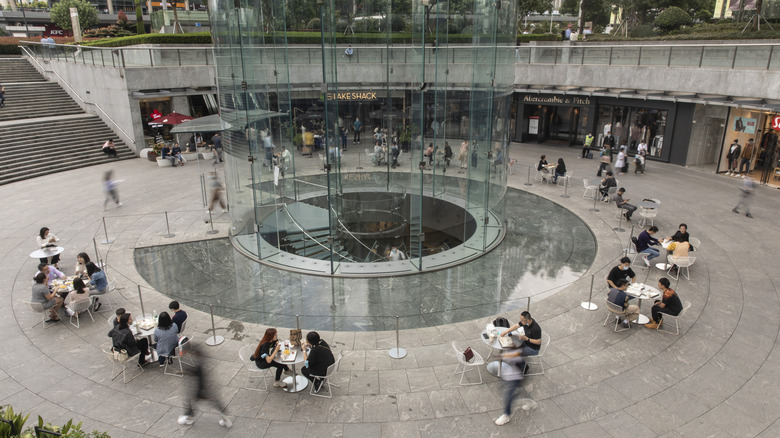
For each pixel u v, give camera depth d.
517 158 28.72
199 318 11.45
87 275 12.29
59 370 9.54
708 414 8.27
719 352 10.00
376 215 20.47
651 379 9.18
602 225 17.58
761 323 11.05
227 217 18.56
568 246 15.90
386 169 22.41
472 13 15.29
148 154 28.14
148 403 8.62
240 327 11.07
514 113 34.41
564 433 7.89
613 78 26.86
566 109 33.69
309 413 8.37
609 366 9.57
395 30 20.33
